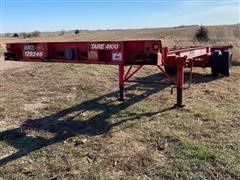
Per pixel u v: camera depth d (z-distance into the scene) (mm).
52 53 6152
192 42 26797
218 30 52656
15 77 9906
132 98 6785
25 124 5379
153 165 3846
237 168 3711
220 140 4484
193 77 9000
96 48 5758
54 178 3639
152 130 4910
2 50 24672
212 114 5574
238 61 11836
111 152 4211
